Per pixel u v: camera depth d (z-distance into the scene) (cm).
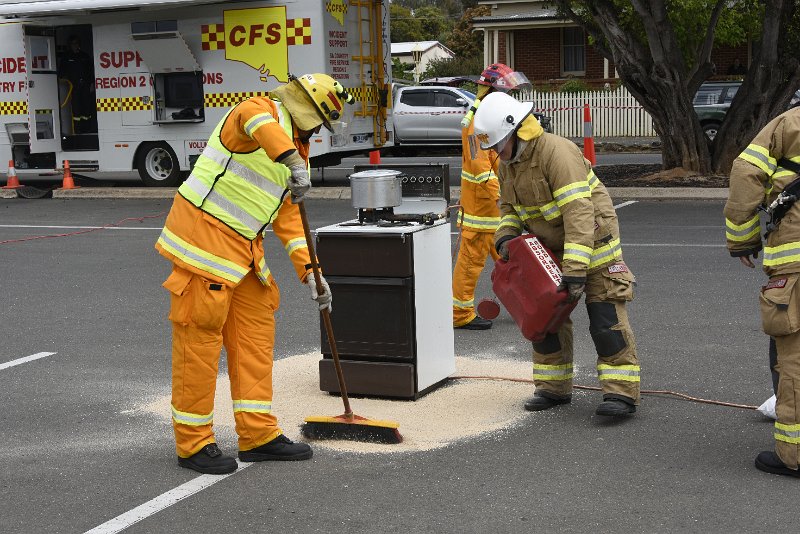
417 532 438
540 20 3309
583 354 739
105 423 607
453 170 2152
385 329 623
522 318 573
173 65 1767
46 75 1881
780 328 470
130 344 809
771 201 484
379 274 616
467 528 441
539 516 451
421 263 622
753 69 1672
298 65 1686
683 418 584
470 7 5466
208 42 1739
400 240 609
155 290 1024
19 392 679
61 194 1884
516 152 560
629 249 1161
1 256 1249
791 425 479
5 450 562
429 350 638
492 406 615
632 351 578
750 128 1697
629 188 1620
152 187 1861
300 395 643
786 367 480
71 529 453
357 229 620
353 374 632
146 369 732
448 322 664
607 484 486
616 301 577
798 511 449
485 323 825
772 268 476
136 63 1802
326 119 503
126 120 1834
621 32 1683
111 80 1831
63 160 1909
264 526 450
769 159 478
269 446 529
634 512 452
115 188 1888
